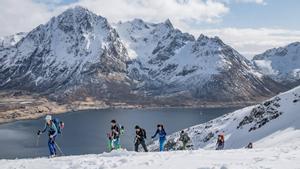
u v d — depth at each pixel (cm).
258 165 1827
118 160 2288
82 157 2628
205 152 2625
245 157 2219
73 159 2522
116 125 3469
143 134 3372
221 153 2502
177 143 4381
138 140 3359
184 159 2200
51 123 3025
